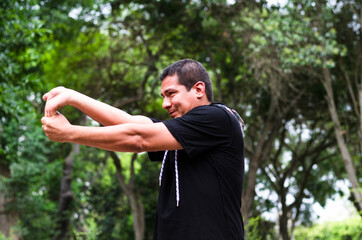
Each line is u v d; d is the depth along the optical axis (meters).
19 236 16.33
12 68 8.07
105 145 1.70
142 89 15.70
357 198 12.99
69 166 19.23
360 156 16.73
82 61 15.77
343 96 15.95
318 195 19.14
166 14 14.27
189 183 1.75
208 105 1.86
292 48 13.43
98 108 1.76
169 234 1.73
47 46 12.16
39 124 15.37
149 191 18.66
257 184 19.17
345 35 14.45
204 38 14.70
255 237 11.58
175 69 1.90
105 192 19.11
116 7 14.02
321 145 17.83
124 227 18.89
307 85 15.71
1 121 8.73
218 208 1.73
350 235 11.85
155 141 1.73
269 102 16.30
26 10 8.23
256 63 13.84
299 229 19.36
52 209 19.55
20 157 16.14
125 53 16.33
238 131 1.86
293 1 12.83
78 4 13.59
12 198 16.22
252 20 13.02
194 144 1.75
